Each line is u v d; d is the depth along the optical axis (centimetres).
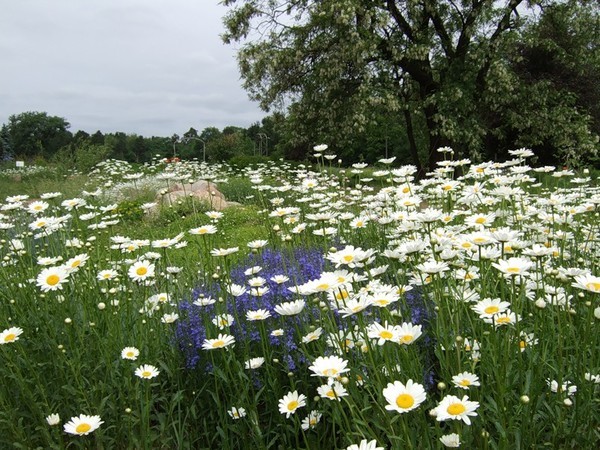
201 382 274
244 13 1936
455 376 182
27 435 244
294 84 1947
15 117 7244
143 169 1819
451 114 1684
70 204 401
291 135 2072
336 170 920
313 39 1809
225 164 2181
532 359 192
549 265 301
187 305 313
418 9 1781
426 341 250
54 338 269
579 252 349
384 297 201
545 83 1803
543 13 1888
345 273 232
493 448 174
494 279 271
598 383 197
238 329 282
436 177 481
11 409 250
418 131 2267
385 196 447
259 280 301
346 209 576
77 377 253
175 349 282
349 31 1622
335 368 172
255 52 1916
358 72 1758
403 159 3438
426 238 297
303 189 570
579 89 1992
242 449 250
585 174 543
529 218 377
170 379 279
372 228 453
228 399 263
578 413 193
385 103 1683
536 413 197
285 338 265
